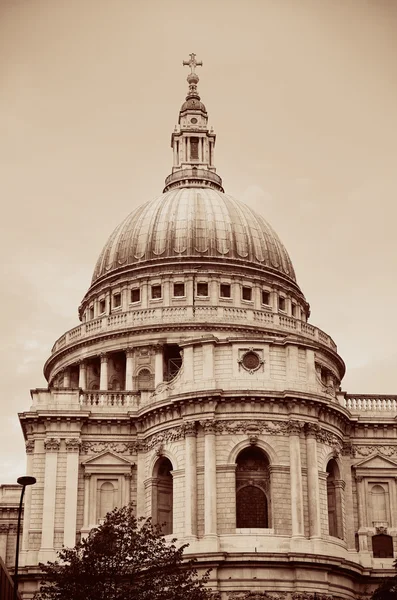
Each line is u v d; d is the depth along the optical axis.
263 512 84.50
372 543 89.94
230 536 81.38
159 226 118.12
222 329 108.31
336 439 88.94
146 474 88.50
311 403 86.00
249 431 84.62
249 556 80.12
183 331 108.19
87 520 87.31
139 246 117.25
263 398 85.06
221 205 120.88
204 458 83.88
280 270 119.44
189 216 118.19
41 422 89.75
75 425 89.81
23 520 88.88
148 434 89.00
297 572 80.44
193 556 79.81
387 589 78.19
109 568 69.81
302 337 106.31
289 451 84.69
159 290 114.44
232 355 87.06
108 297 116.38
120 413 90.44
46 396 90.94
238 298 113.81
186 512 82.62
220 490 83.00
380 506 91.38
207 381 85.88
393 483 91.88
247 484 85.12
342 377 113.31
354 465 91.75
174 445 86.00
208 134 131.88
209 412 84.69
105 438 90.19
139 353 108.38
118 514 73.56
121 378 110.50
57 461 88.69
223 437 84.50
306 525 83.12
